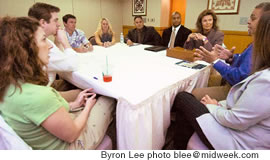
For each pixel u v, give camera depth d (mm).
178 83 1077
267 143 693
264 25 648
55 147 730
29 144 693
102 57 1732
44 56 734
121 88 941
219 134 786
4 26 584
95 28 4812
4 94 604
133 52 2006
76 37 2611
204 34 2252
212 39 2146
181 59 1635
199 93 1293
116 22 5258
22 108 595
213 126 812
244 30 3168
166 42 3162
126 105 812
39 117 608
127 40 2779
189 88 1265
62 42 1443
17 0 3453
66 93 1275
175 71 1267
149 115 870
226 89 1308
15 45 578
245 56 1177
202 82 1443
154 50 2076
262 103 616
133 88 941
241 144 741
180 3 4539
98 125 886
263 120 671
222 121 785
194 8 3688
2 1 3285
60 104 671
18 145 607
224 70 1226
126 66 1396
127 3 5066
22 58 598
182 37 2934
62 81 1661
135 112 786
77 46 2592
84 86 1205
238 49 3342
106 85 986
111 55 1836
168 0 4508
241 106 687
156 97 905
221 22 3406
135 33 3252
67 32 2553
